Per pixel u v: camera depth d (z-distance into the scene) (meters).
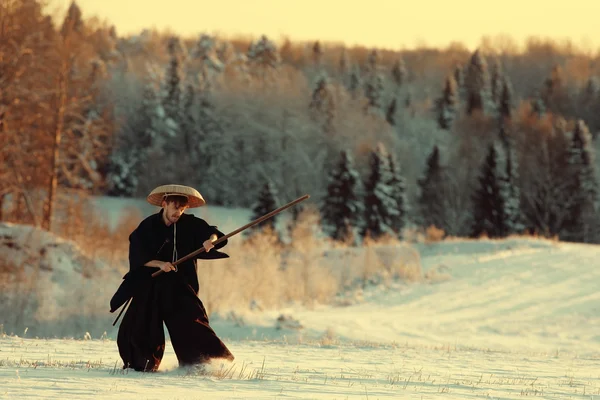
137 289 10.62
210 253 10.80
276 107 143.12
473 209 118.25
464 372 14.23
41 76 57.75
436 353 19.42
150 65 162.75
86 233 56.91
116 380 9.13
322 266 52.06
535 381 13.09
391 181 108.06
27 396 7.44
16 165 56.16
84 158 61.53
